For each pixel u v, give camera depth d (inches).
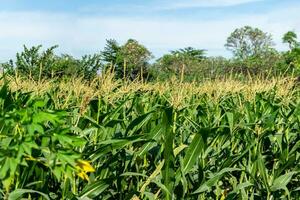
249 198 249.8
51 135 120.6
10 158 114.0
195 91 462.3
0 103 183.3
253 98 347.6
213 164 252.4
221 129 244.5
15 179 161.9
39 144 130.4
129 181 224.5
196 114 315.3
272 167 281.4
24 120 119.0
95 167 201.8
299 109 287.7
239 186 227.5
